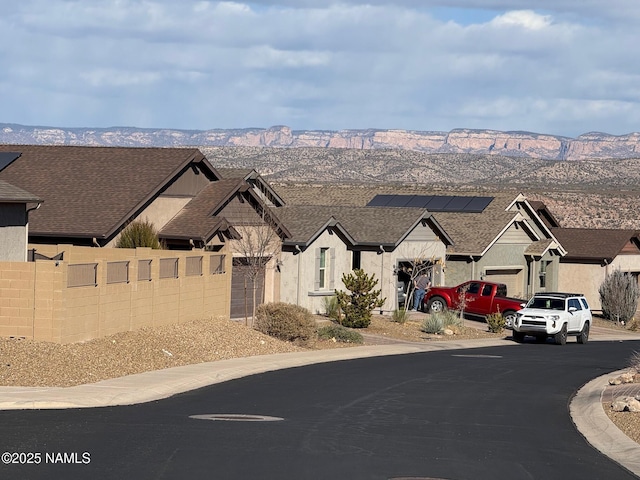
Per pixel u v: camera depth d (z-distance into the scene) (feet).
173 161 146.51
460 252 202.69
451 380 96.27
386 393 83.35
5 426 59.21
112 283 102.47
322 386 86.79
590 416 73.92
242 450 53.83
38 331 91.91
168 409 69.26
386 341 145.07
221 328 120.88
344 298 158.81
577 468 53.47
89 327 97.25
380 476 48.60
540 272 225.76
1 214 115.14
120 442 54.80
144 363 93.15
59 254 122.31
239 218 153.38
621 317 218.59
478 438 61.82
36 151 156.25
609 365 121.08
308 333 128.06
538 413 75.15
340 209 193.77
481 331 171.83
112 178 144.77
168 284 115.24
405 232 182.39
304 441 57.57
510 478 49.80
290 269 166.71
